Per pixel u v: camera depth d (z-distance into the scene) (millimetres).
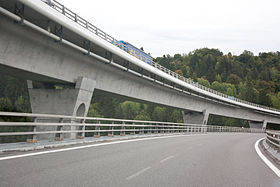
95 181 6066
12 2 15898
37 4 16141
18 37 17781
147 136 23812
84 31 20719
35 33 18672
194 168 8719
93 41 21625
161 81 40062
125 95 33250
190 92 48438
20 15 16031
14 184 5355
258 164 10742
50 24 19375
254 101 164375
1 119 24797
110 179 6367
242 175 8039
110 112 104000
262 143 23156
